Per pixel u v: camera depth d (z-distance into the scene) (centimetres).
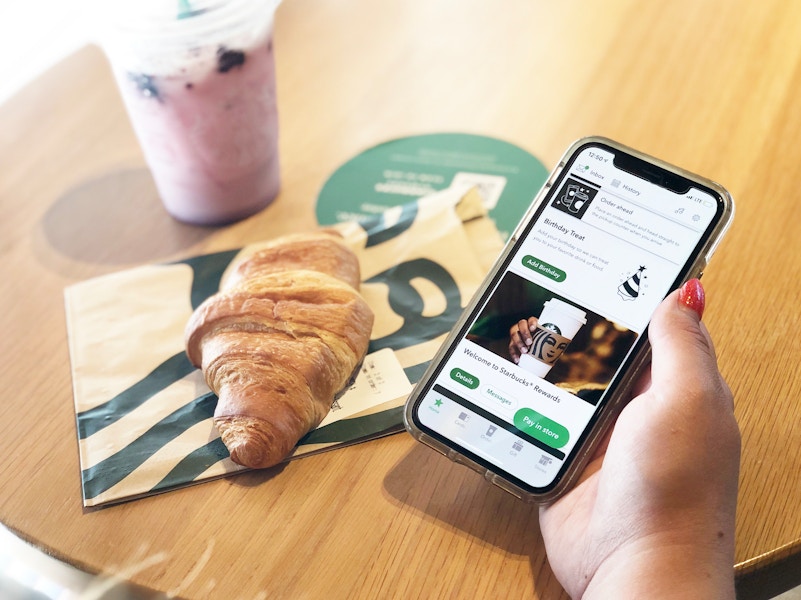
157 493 31
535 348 30
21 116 51
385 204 43
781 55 50
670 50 51
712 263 38
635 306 30
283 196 44
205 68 37
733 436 26
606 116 47
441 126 48
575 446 28
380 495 30
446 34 54
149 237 43
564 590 27
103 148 48
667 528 25
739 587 27
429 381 30
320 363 32
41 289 40
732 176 42
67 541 29
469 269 38
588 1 56
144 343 36
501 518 29
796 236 39
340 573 28
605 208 31
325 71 52
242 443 30
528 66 51
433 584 28
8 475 32
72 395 35
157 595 28
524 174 44
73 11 76
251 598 27
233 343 32
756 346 34
